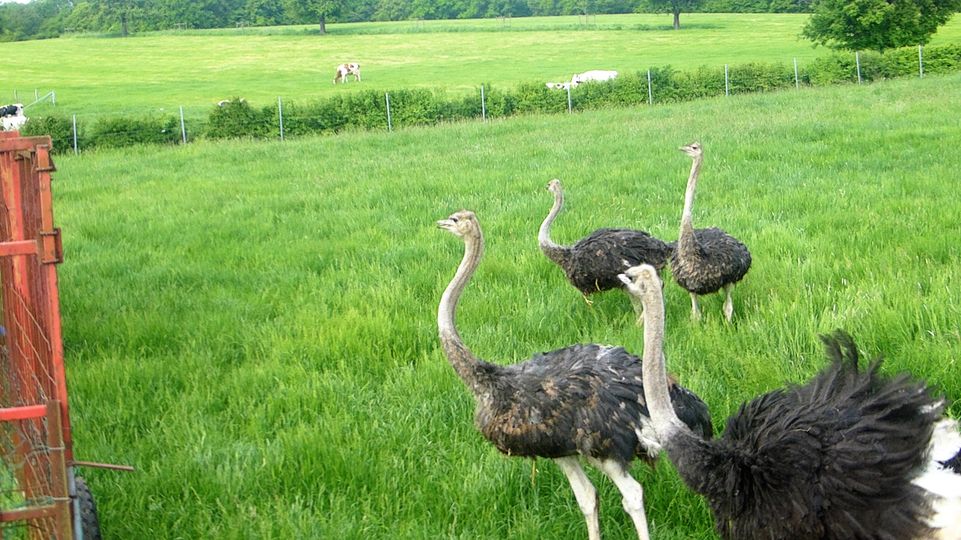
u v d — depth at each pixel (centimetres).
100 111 4772
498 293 1049
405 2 12575
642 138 2369
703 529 600
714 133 2319
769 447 498
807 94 3291
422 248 1277
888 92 3075
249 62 7806
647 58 6906
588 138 2470
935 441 495
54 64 7738
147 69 7394
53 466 462
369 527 605
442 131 3005
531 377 585
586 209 1478
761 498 494
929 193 1400
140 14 11256
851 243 1133
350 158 2414
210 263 1283
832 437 487
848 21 4834
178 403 790
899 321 808
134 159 2711
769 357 786
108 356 916
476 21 11300
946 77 3612
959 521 453
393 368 851
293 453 690
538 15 12431
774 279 1020
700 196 1528
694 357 820
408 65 7356
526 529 598
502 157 2173
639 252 984
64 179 2253
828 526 477
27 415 455
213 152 2780
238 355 932
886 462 470
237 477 661
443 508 628
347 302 1048
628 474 577
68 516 464
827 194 1438
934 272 959
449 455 690
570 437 566
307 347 907
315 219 1555
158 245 1427
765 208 1395
